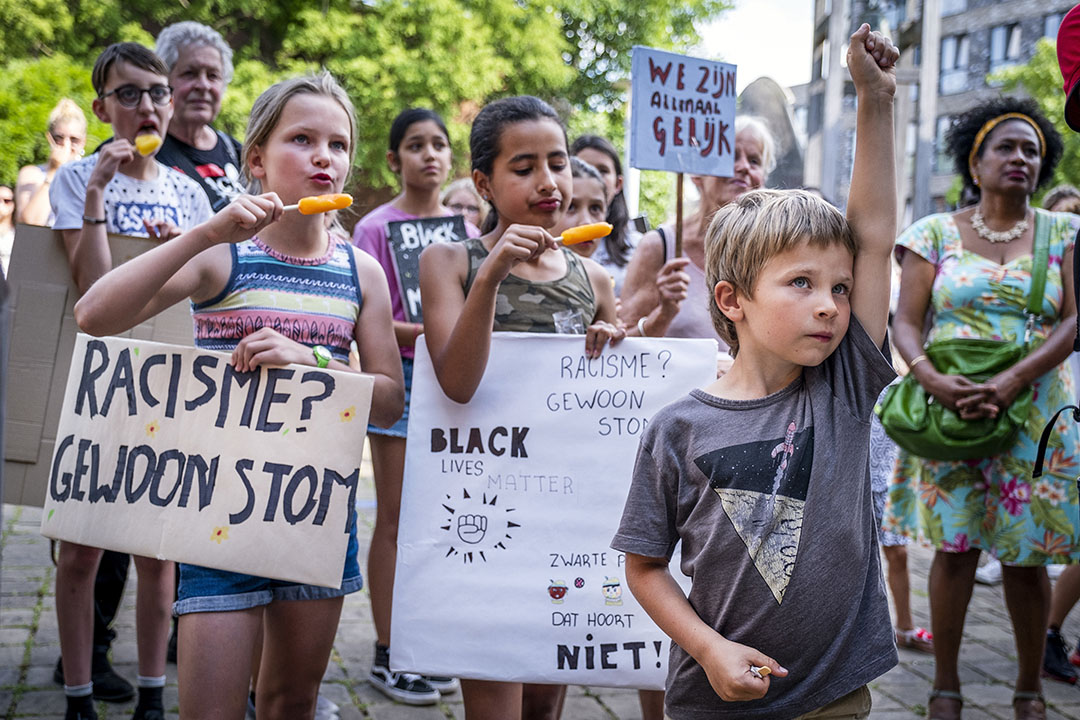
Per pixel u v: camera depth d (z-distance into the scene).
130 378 2.54
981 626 5.06
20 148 11.26
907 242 3.91
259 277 2.56
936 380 3.66
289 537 2.40
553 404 2.68
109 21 17.59
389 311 2.77
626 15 22.53
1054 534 3.61
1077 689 4.25
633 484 2.05
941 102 29.14
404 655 2.61
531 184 2.81
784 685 1.94
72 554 3.22
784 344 1.92
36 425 3.19
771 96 5.00
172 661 4.06
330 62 18.12
